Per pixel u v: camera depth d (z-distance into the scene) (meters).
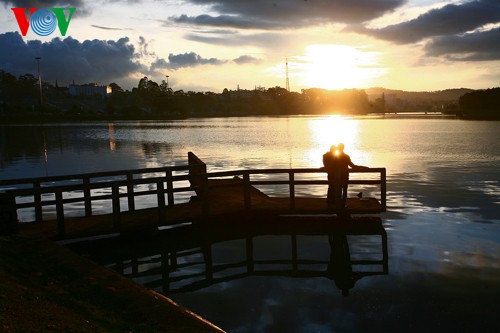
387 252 10.57
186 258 10.73
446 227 12.60
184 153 37.78
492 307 7.42
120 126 109.31
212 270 9.79
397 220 13.55
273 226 13.41
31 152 40.72
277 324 7.00
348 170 13.10
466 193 17.59
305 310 7.52
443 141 47.78
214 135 67.38
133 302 6.50
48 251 9.09
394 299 7.86
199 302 7.98
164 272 9.75
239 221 13.78
